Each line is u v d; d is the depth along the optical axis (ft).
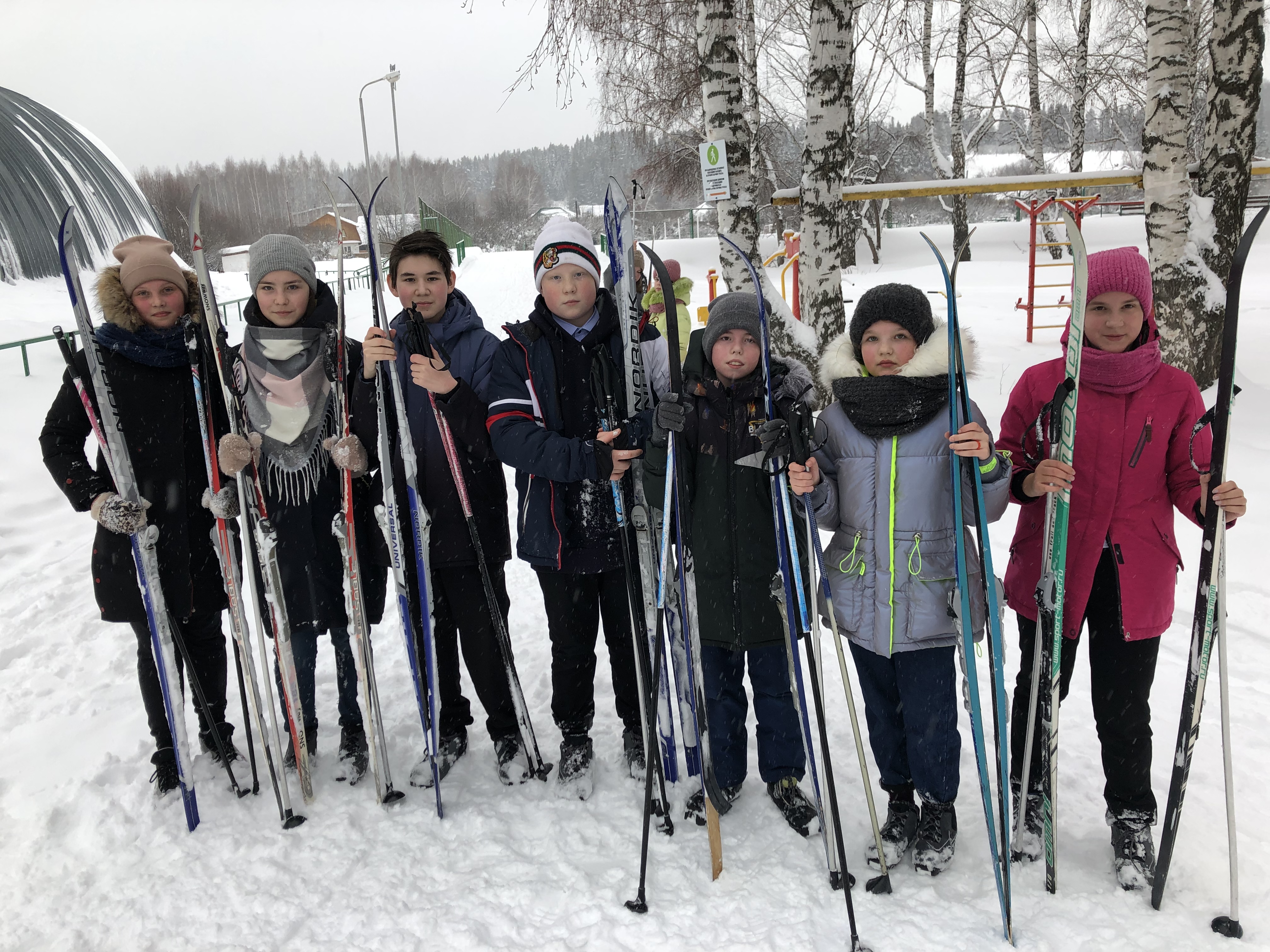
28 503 19.20
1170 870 6.53
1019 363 26.86
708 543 7.02
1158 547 6.33
